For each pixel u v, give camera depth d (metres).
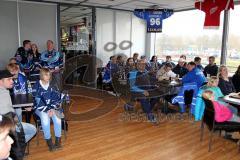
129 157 2.94
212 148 3.23
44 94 3.05
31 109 3.17
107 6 6.86
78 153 3.04
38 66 4.79
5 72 2.67
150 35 8.16
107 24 7.26
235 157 2.98
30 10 5.98
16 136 1.89
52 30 6.37
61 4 6.37
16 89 3.33
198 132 3.82
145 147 3.23
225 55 6.12
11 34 5.80
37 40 6.19
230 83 4.20
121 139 3.49
